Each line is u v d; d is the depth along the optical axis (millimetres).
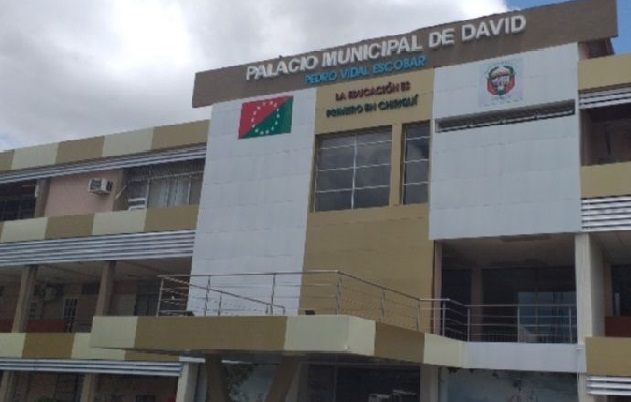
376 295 19109
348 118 21078
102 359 23984
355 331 13156
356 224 20031
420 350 15727
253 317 14102
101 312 24297
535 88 18531
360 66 21781
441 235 18703
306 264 20453
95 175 27391
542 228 17500
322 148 21594
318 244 20438
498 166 18453
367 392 19797
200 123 24406
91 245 25250
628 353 15875
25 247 26797
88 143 27219
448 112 19547
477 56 20062
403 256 19062
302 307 20109
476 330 21703
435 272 18625
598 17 18594
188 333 14891
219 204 22641
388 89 20656
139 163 25875
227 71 24281
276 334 13672
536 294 21516
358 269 19594
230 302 21484
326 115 21484
